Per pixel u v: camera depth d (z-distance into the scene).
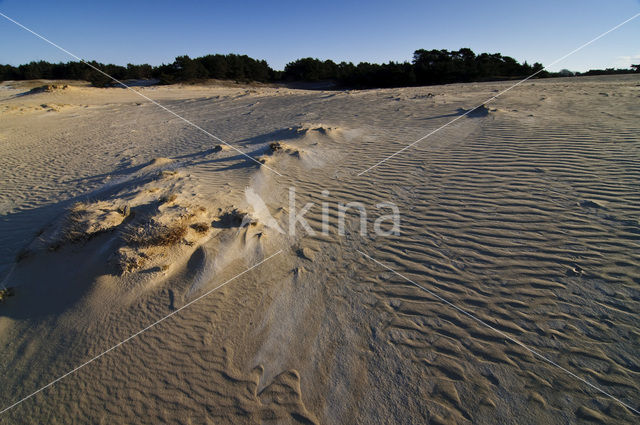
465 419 2.29
